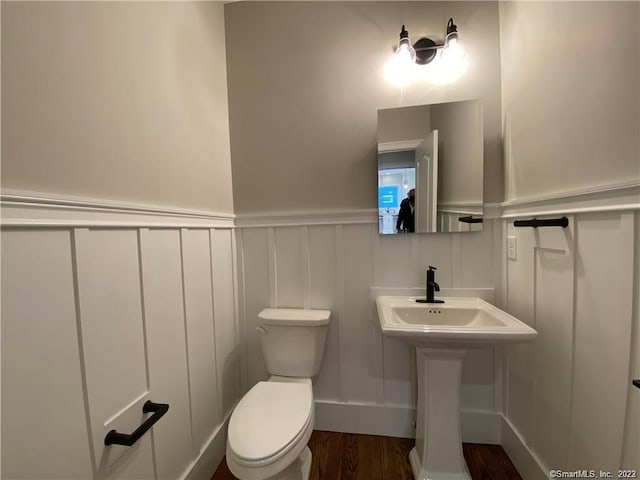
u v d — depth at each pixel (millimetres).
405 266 1531
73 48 748
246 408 1112
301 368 1446
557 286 1034
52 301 677
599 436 850
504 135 1412
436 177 1479
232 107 1641
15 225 600
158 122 1065
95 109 807
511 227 1368
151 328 990
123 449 863
